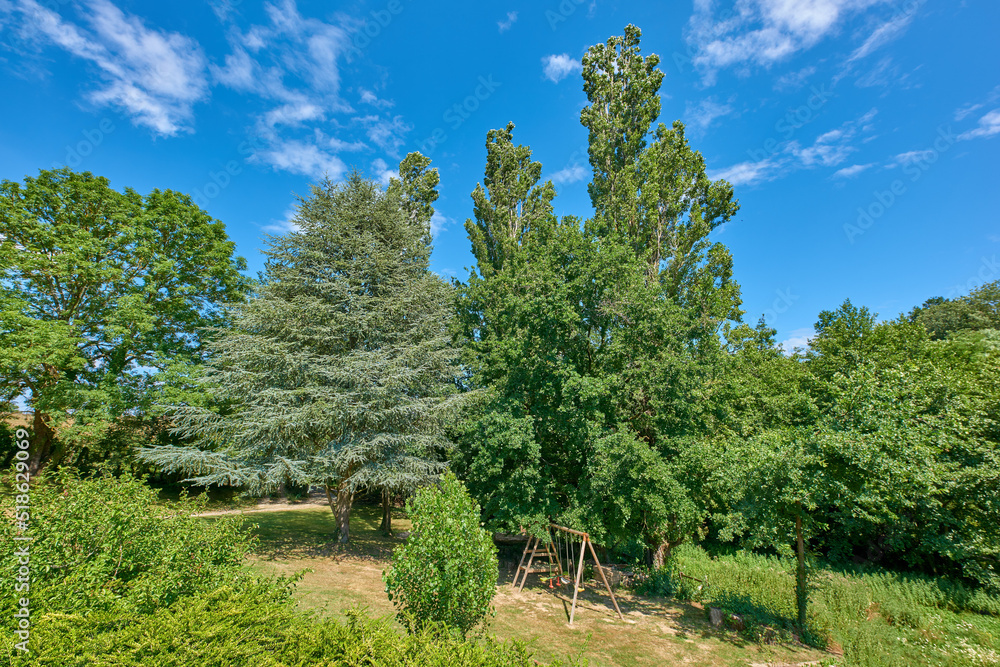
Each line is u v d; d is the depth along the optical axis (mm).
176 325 20734
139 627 4109
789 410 17094
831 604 11617
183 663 3719
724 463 10961
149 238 19500
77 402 16609
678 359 13586
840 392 10430
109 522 5457
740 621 10664
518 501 13672
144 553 5559
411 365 15898
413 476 14281
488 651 4727
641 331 14289
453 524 6543
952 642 9695
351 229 16953
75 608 4535
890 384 10000
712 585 13719
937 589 12641
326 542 16469
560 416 13938
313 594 10547
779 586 12891
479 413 15531
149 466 19625
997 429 11273
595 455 13500
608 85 21188
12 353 15492
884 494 9031
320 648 4375
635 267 15477
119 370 18953
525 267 18031
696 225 18625
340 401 13844
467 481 15672
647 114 19938
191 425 15398
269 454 14570
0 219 17438
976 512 11898
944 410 11023
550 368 14250
